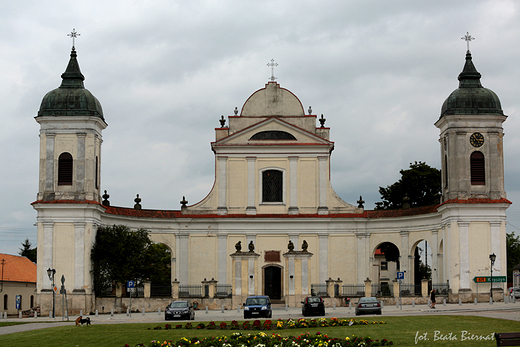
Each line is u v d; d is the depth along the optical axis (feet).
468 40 200.64
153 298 191.31
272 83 224.33
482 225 189.78
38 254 185.47
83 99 191.62
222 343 93.30
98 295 187.32
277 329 115.55
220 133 222.89
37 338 106.73
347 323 120.06
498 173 192.54
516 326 108.88
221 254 216.13
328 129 221.46
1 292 239.50
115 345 97.50
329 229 217.56
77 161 189.98
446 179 198.59
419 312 153.28
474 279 187.11
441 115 198.08
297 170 219.61
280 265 215.72
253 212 217.97
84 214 186.60
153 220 213.66
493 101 194.08
